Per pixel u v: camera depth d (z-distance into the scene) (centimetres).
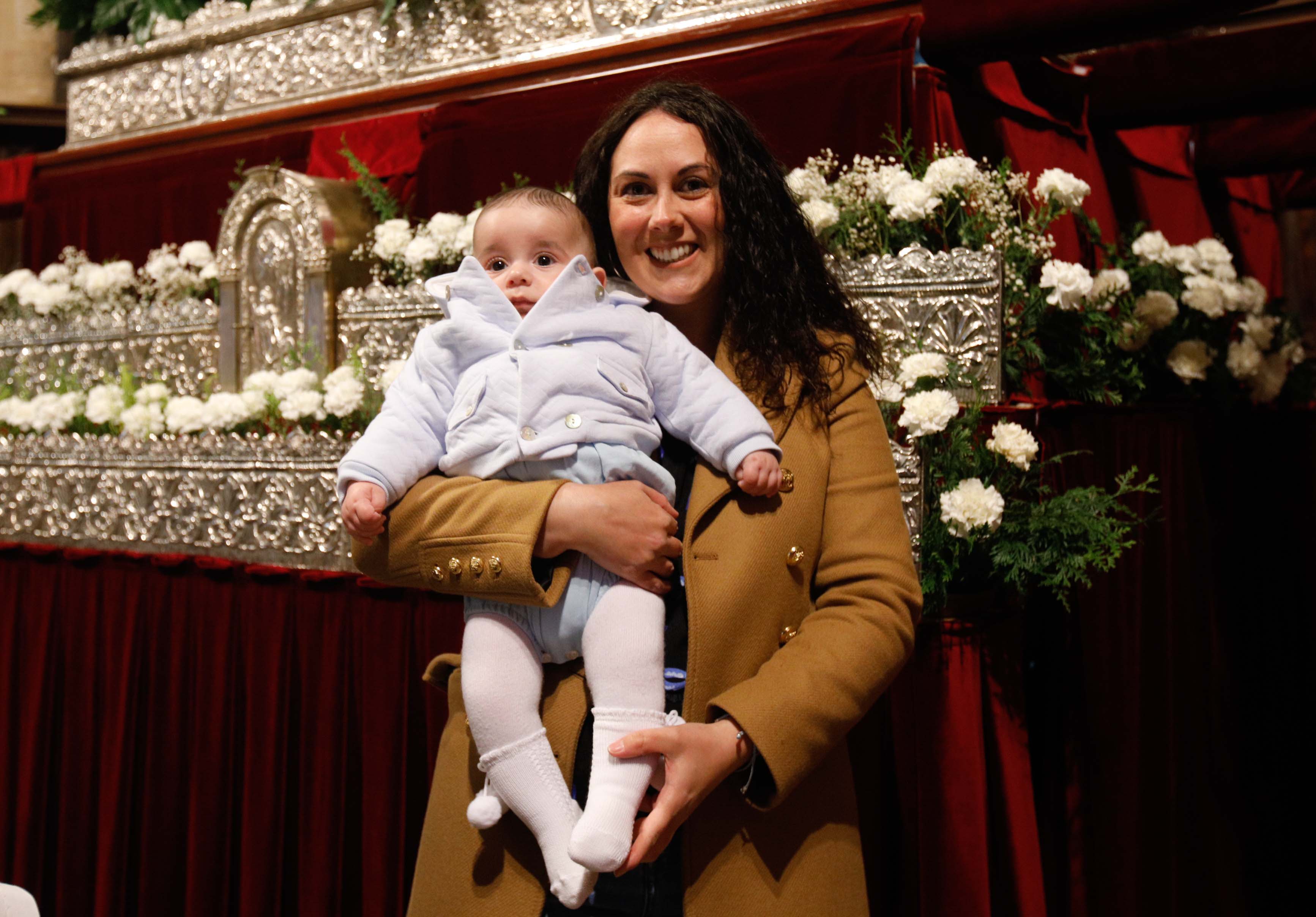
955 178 226
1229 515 350
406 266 289
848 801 150
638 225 161
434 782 158
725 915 134
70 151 424
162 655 277
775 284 162
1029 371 252
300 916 251
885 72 261
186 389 325
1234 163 454
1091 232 305
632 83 296
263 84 385
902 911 203
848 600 143
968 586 214
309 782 252
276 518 259
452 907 144
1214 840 290
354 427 271
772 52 280
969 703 198
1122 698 266
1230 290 317
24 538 304
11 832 297
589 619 140
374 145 343
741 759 131
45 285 364
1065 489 251
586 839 126
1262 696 363
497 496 143
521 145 306
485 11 336
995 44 260
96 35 450
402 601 243
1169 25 252
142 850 272
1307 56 349
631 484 143
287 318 304
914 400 199
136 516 283
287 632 257
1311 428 412
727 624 140
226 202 368
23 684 300
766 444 145
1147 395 317
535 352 152
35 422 314
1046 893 238
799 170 239
